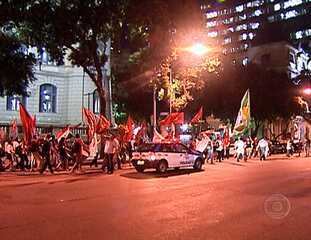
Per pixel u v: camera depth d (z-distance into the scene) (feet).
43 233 29.55
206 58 113.80
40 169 76.74
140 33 94.84
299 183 60.44
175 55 104.63
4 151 84.17
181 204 42.06
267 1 417.90
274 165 97.40
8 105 143.74
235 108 189.78
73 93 153.69
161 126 125.08
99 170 83.05
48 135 85.10
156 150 77.56
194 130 169.07
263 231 30.42
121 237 28.40
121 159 97.55
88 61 102.53
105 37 100.73
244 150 111.75
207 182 61.87
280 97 193.67
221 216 35.94
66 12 89.97
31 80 110.01
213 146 108.68
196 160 84.02
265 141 119.85
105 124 94.38
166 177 69.87
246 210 38.86
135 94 181.16
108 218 34.99
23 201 44.09
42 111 150.30
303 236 29.01
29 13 88.89
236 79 191.31
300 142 161.07
